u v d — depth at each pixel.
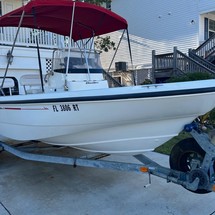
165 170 3.00
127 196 3.41
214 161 2.90
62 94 2.98
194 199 3.29
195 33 16.05
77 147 3.49
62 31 5.24
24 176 4.14
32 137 3.57
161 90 2.66
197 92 2.65
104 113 2.90
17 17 4.09
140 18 18.47
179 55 12.09
